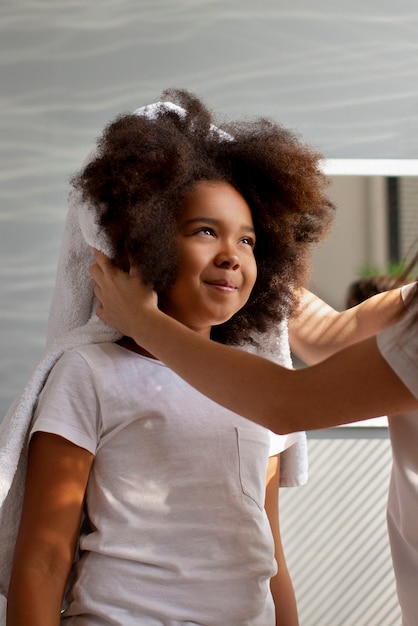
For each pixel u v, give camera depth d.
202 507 0.88
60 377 0.88
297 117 2.18
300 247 1.04
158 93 2.15
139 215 0.86
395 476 0.86
